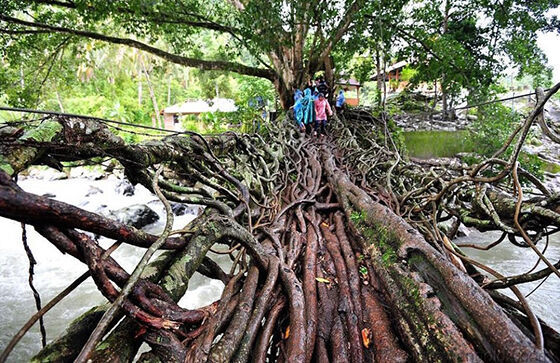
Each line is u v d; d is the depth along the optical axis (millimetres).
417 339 1485
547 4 8594
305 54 12453
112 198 12156
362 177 4645
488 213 2312
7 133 1482
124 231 1443
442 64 10016
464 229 7176
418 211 2996
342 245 2754
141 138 15336
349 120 11258
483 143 8453
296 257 2568
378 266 2127
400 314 1689
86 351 1019
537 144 11727
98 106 22234
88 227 1322
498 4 9336
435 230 2459
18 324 4594
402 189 3854
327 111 9227
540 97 1954
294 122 9898
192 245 1771
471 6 10242
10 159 1452
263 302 1785
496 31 10180
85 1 7285
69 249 1283
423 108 15703
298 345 1553
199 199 2709
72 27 8820
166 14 8445
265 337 1641
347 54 11484
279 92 12547
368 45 10758
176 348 1274
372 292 2109
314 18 8391
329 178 4723
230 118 12375
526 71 9070
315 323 1772
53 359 1163
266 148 5051
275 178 4418
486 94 8867
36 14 8578
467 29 12055
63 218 1230
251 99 14492
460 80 9789
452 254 2258
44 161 1752
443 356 1329
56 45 9570
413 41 10680
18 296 5289
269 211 3553
